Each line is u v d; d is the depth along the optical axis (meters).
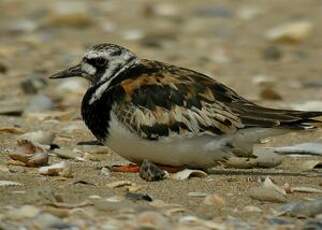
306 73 20.62
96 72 12.00
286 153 13.34
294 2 28.02
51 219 9.46
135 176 11.59
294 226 9.73
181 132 11.37
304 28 23.80
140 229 9.30
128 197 10.43
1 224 9.37
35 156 12.05
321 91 18.67
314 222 9.86
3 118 15.40
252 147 11.76
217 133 11.40
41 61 21.02
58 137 14.01
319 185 11.46
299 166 12.61
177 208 10.11
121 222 9.51
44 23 25.00
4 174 11.47
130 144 11.54
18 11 26.41
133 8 27.41
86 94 11.95
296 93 18.47
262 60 21.95
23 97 17.53
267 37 24.22
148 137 11.40
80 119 15.54
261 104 17.20
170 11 26.83
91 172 11.83
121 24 25.50
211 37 24.36
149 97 11.48
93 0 28.23
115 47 12.01
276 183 11.48
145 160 11.49
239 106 11.49
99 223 9.47
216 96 11.55
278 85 19.31
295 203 10.30
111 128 11.57
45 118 15.45
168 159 11.57
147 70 11.84
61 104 16.86
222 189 11.04
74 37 23.83
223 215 10.02
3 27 24.44
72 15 24.94
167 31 24.42
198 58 21.92
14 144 13.39
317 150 13.32
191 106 11.44
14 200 10.21
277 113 11.42
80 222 9.48
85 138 14.00
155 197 10.59
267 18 26.22
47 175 11.49
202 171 11.67
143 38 23.75
